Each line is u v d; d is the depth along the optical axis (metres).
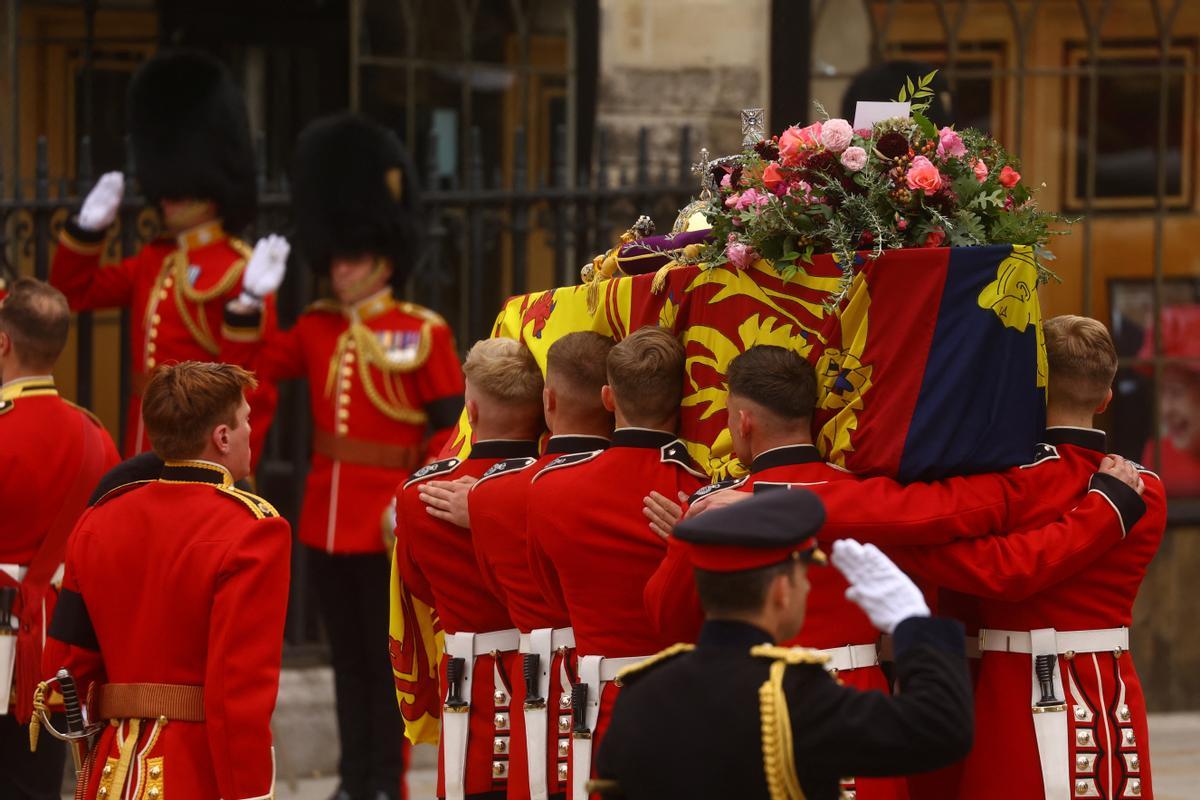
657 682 9.12
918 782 12.73
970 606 12.55
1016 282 11.55
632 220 22.31
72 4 28.36
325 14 28.81
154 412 12.45
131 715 12.16
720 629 9.13
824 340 11.51
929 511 11.18
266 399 20.30
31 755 15.70
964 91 24.44
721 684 8.89
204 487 12.43
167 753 12.03
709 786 8.72
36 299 15.24
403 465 20.03
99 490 12.88
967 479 11.48
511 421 13.70
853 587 9.23
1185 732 23.44
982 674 12.36
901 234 11.63
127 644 12.22
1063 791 12.00
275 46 28.95
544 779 12.57
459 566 13.62
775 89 24.02
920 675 8.91
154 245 21.28
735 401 11.40
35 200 21.50
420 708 14.86
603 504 11.91
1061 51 24.48
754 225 11.57
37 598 15.19
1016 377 11.62
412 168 20.81
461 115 25.08
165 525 12.26
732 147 23.95
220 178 20.94
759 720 8.73
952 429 11.34
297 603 22.50
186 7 29.02
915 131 11.79
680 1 23.91
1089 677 12.15
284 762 21.39
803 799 8.73
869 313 11.38
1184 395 24.75
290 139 28.94
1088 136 24.56
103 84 28.59
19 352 15.27
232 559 12.03
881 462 11.31
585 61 25.02
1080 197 24.61
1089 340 12.26
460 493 13.50
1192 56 24.61
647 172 22.03
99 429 15.82
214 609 11.98
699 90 23.92
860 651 11.25
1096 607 12.19
